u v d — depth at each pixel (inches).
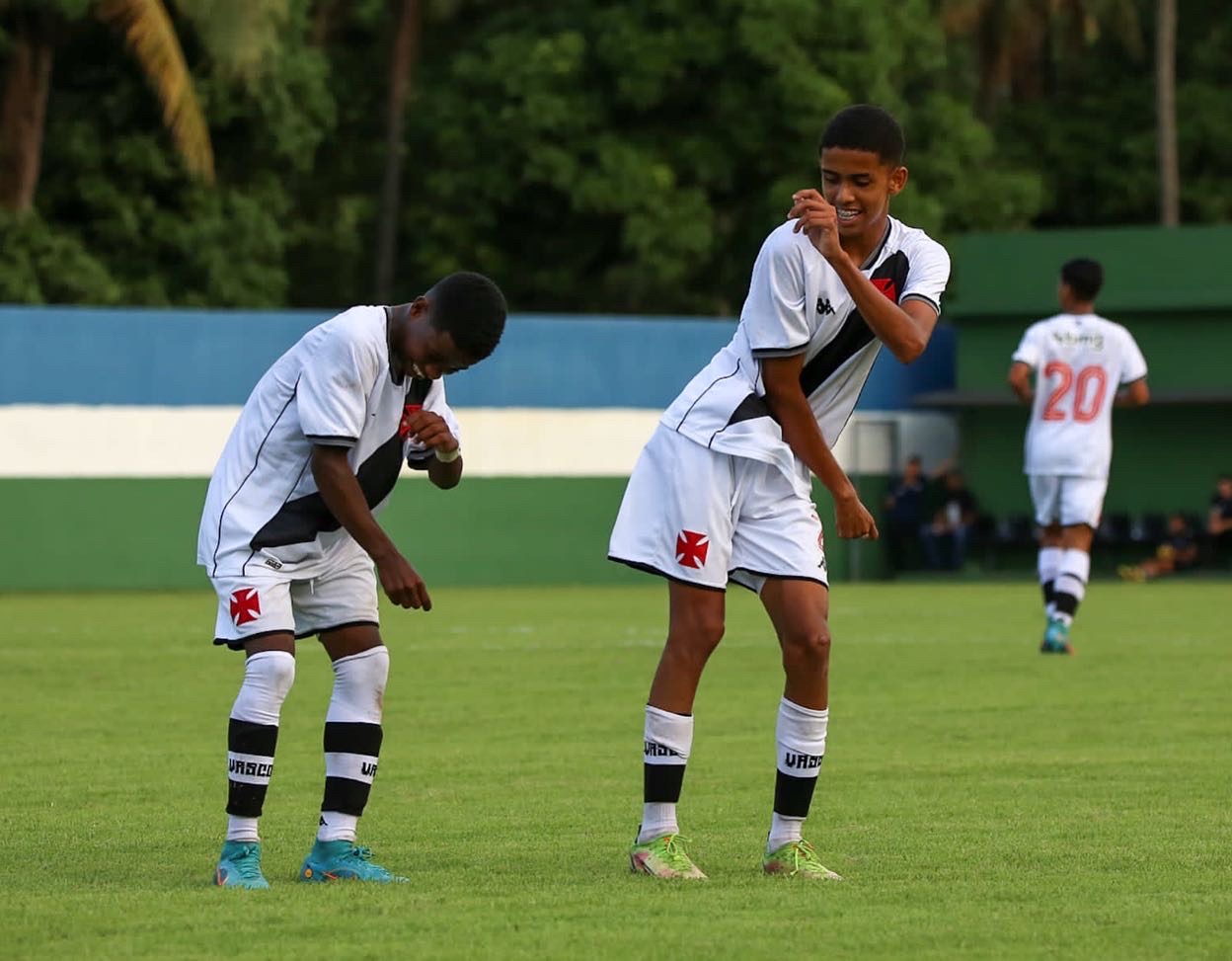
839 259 790.5
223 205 4670.3
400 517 3467.0
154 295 4466.0
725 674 1792.6
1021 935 693.9
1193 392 3742.6
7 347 3198.8
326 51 5408.5
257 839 812.6
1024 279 3885.3
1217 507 3705.7
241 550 807.7
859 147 813.9
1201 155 5600.4
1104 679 1732.3
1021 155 5620.1
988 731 1368.1
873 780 1127.6
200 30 4261.8
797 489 842.2
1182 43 5846.5
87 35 4503.0
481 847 901.8
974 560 3937.0
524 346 3565.5
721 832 956.6
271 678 799.1
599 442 3614.7
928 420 3983.8
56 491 3233.3
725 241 4852.4
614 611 2741.1
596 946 673.0
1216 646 2082.9
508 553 3558.1
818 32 4653.1
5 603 2913.4
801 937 689.0
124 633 2294.5
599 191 4665.4
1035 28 5767.7
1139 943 681.6
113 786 1114.7
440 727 1402.6
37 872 837.2
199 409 3319.4
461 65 4901.6
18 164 4313.5
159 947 672.4
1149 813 1002.7
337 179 5393.7
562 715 1476.4
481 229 4980.3
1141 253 3811.5
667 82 4766.2
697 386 852.6
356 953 661.3
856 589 3425.2
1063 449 1993.1
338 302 5378.9
